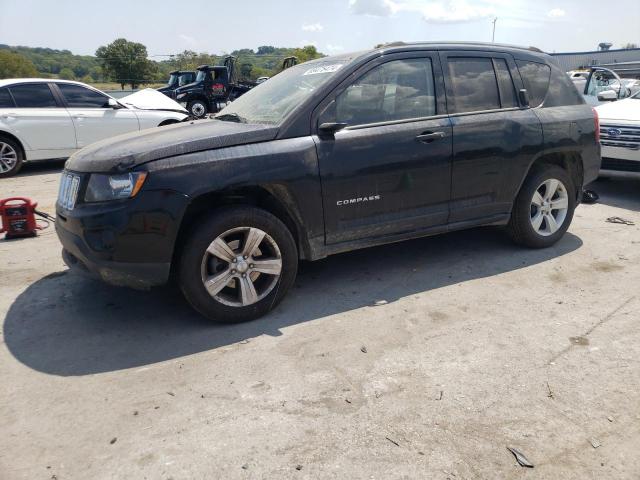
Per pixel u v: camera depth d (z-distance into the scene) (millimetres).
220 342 3488
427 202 4332
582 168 5211
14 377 3109
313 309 3961
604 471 2336
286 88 4305
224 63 22016
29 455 2471
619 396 2844
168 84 22547
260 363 3221
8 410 2803
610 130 6965
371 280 4496
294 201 3752
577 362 3182
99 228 3326
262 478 2305
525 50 4984
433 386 2961
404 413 2729
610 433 2564
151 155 3357
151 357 3316
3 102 9352
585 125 5090
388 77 4164
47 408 2814
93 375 3121
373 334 3562
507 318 3770
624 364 3150
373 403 2814
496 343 3422
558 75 5117
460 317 3797
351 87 3996
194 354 3342
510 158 4633
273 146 3666
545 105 4918
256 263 3701
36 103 9617
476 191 4559
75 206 3459
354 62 4047
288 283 3871
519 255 5020
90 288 4391
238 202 3779
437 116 4324
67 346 3465
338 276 4598
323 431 2600
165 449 2494
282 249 3770
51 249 5395
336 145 3857
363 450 2467
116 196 3324
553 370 3100
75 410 2795
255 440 2543
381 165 4023
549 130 4828
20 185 8797
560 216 5207
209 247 3504
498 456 2424
